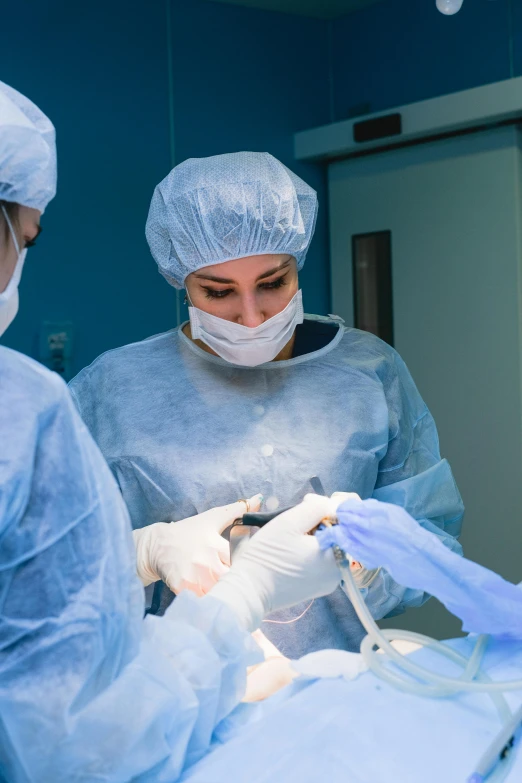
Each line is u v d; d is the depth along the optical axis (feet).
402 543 2.61
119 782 2.18
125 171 7.70
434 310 8.44
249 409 4.40
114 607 2.19
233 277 4.09
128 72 7.63
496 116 7.29
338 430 4.39
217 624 2.51
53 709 2.07
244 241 4.01
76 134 7.36
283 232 4.05
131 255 7.84
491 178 7.75
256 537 2.86
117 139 7.61
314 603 4.18
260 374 4.53
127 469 4.32
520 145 7.61
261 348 4.20
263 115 8.61
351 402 4.50
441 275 8.32
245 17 8.38
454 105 7.46
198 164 4.26
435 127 7.66
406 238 8.55
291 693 2.68
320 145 8.61
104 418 4.52
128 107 7.66
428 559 2.60
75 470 2.19
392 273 8.75
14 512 2.06
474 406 8.27
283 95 8.74
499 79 7.57
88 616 2.13
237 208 3.94
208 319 4.22
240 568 2.78
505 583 2.60
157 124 7.86
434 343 8.50
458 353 8.31
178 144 8.01
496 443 8.13
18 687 2.07
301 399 4.46
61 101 7.24
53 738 2.08
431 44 8.11
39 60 7.07
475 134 7.81
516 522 8.05
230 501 4.21
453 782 2.15
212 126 8.21
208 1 8.08
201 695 2.33
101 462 2.32
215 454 4.26
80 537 2.18
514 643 2.89
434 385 8.56
